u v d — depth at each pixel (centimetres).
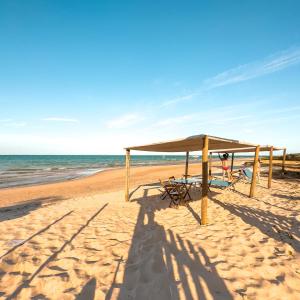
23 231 511
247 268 309
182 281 288
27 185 1477
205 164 508
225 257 344
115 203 805
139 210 690
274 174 1577
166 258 353
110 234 484
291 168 1591
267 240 400
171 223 541
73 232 500
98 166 3738
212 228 483
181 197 761
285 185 1098
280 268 304
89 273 327
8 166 3631
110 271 331
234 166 2739
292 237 407
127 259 367
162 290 275
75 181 1625
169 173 2116
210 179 1000
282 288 261
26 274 329
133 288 287
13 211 731
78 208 737
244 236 425
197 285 278
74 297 274
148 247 405
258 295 252
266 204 693
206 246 387
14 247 420
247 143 701
